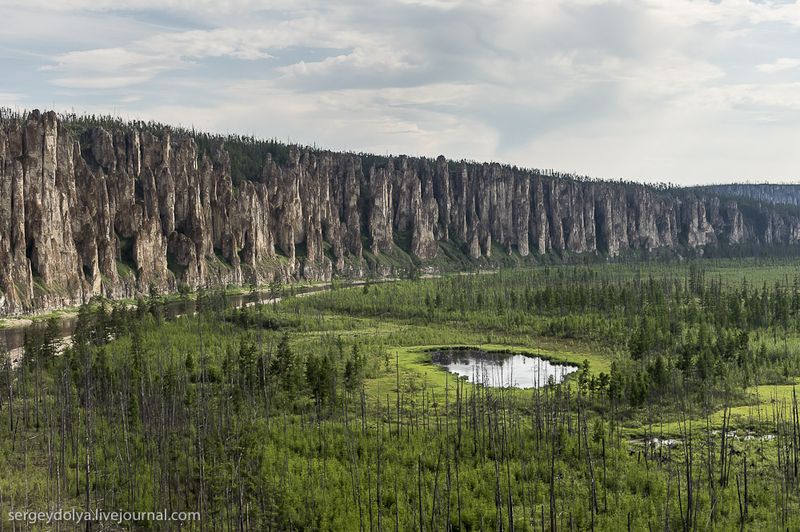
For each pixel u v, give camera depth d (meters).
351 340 196.75
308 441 101.25
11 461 95.12
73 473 90.50
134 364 137.50
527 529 74.88
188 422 108.50
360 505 74.31
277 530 77.19
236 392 119.19
